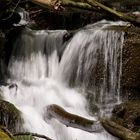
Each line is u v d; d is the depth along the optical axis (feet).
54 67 35.58
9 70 35.22
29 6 34.32
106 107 31.04
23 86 33.01
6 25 35.04
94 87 32.14
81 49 33.71
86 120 18.88
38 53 36.70
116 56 31.45
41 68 36.01
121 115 27.71
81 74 33.12
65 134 24.22
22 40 36.58
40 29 40.65
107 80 31.76
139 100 30.81
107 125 16.37
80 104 31.17
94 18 40.88
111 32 31.99
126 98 31.09
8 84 32.48
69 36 35.68
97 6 18.02
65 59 34.91
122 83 31.19
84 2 17.94
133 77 30.86
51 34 36.96
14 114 23.79
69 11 41.16
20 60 36.01
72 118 19.42
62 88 33.35
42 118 25.58
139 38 30.86
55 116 20.52
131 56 30.86
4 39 34.96
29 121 24.63
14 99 29.86
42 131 24.04
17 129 23.50
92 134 24.35
